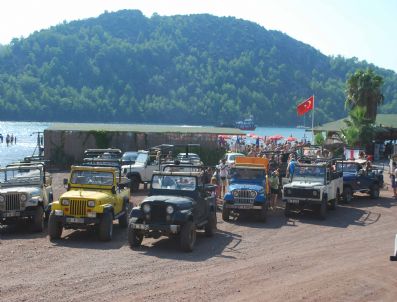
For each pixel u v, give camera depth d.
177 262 12.82
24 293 10.06
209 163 41.62
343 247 15.30
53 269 11.87
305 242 15.93
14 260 12.64
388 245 15.68
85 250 13.86
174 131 42.22
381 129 51.75
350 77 56.31
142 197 24.58
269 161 24.61
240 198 19.20
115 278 11.23
